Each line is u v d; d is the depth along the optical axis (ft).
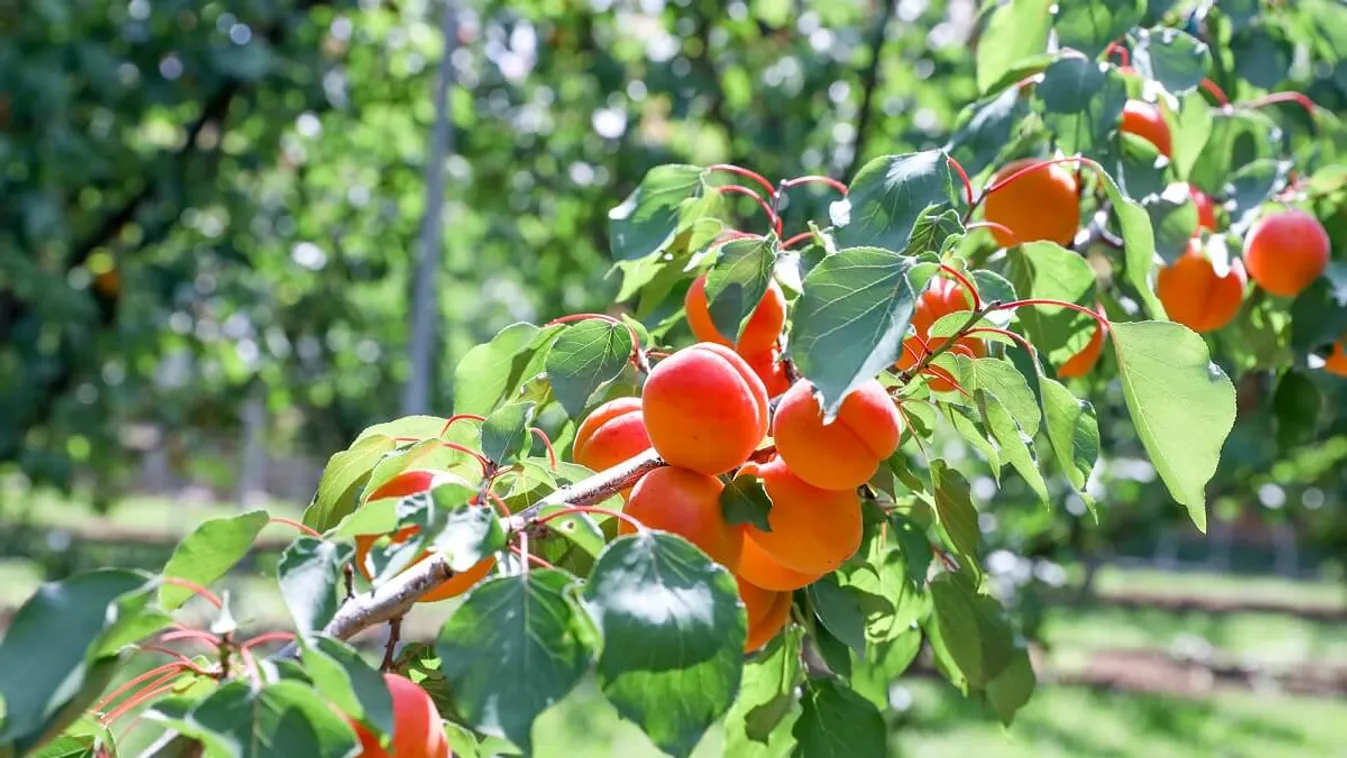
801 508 2.99
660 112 11.48
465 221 15.12
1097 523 3.18
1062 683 20.40
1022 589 10.07
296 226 13.83
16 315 11.03
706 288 3.11
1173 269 3.88
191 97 10.46
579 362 3.18
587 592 2.64
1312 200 4.15
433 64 12.39
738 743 3.48
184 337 13.39
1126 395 3.19
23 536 15.51
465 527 2.71
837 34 10.76
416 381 10.55
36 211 9.50
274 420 21.86
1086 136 3.62
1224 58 4.29
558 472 3.04
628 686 2.60
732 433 2.91
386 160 13.71
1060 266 3.53
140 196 11.30
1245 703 19.67
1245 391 8.96
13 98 9.00
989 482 9.67
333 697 2.57
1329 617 32.12
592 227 11.95
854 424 2.92
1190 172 4.12
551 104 11.93
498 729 2.60
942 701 17.61
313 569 2.70
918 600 3.50
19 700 2.54
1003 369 3.03
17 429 11.12
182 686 2.79
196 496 40.14
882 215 3.24
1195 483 3.18
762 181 3.47
